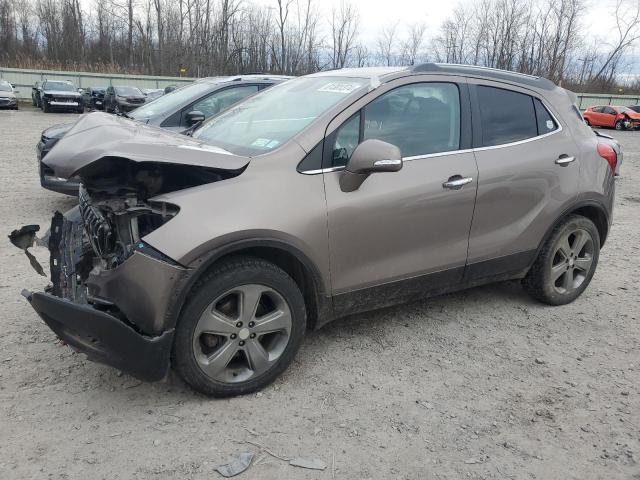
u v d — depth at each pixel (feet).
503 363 12.30
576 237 15.24
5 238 20.12
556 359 12.55
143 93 101.55
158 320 9.46
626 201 31.76
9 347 12.17
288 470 8.75
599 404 10.82
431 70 12.86
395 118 12.17
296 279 11.40
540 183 13.92
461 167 12.66
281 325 10.78
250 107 14.02
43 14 200.34
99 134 10.60
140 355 9.43
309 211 10.64
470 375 11.75
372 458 9.09
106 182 10.28
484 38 168.35
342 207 11.03
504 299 15.88
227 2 147.95
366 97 11.84
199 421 9.89
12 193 28.17
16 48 200.64
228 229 9.70
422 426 9.97
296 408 10.38
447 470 8.88
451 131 12.84
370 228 11.44
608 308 15.46
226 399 10.58
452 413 10.39
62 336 10.03
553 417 10.36
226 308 10.37
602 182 15.23
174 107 24.00
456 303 15.48
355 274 11.58
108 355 9.47
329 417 10.14
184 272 9.43
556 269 14.98
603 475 8.89
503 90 13.88
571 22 163.53
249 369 10.71
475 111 13.23
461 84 13.19
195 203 9.72
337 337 13.25
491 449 9.42
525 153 13.73
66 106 103.55
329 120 11.34
